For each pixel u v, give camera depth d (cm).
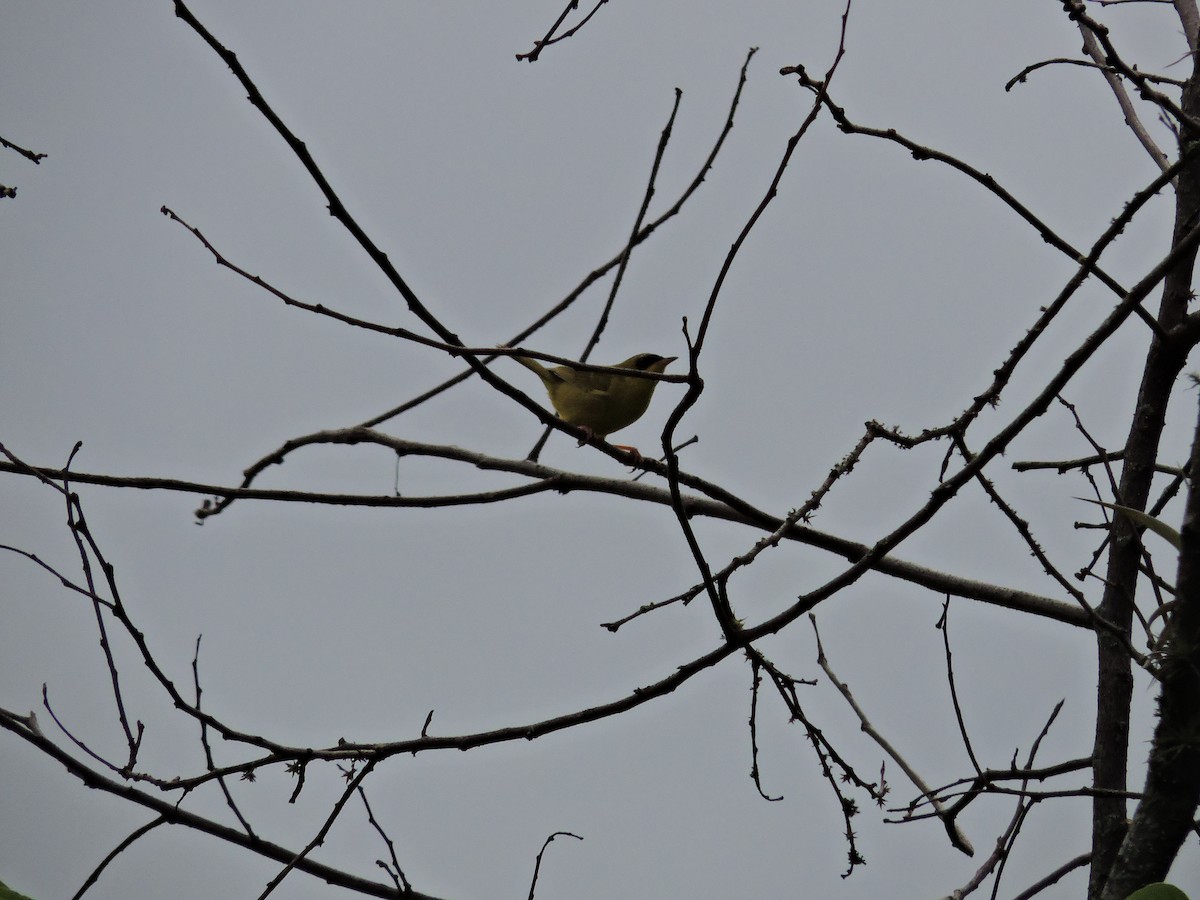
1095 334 614
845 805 764
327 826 678
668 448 637
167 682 702
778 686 734
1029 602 828
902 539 652
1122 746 703
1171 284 756
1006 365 644
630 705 694
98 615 697
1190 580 509
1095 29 657
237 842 752
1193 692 514
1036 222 670
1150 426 751
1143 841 523
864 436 682
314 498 834
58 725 714
